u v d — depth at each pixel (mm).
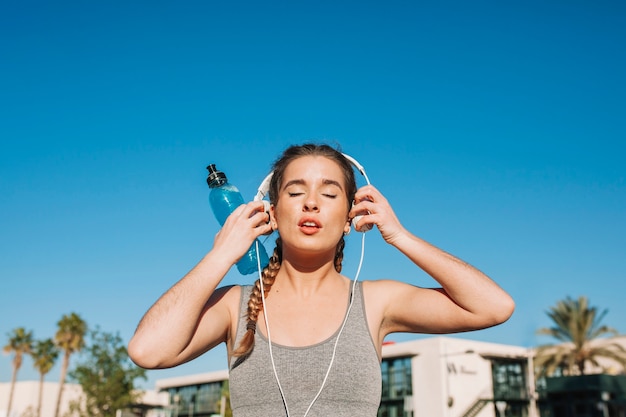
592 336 34656
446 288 2268
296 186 2287
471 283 2227
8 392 57906
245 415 2143
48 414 56844
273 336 2209
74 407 40500
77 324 45812
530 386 35094
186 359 2217
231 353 2299
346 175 2387
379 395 2193
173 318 2092
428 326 2348
